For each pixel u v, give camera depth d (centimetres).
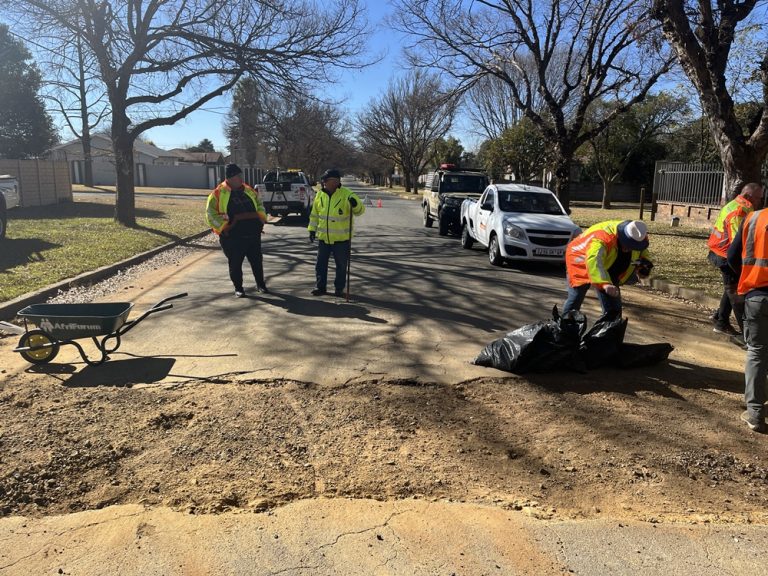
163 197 3550
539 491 327
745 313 420
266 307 745
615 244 516
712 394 479
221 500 308
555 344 502
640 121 3566
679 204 2141
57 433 379
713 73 982
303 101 1652
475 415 422
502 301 813
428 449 370
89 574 251
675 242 1536
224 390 457
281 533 281
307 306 754
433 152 6388
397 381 483
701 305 848
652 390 482
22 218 1714
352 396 450
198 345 574
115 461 347
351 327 651
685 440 394
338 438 381
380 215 2589
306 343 585
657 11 1023
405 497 317
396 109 5544
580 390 477
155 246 1278
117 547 269
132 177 1623
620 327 523
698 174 2078
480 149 5181
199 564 258
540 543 279
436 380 488
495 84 3778
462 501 314
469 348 581
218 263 1128
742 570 264
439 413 423
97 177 5566
